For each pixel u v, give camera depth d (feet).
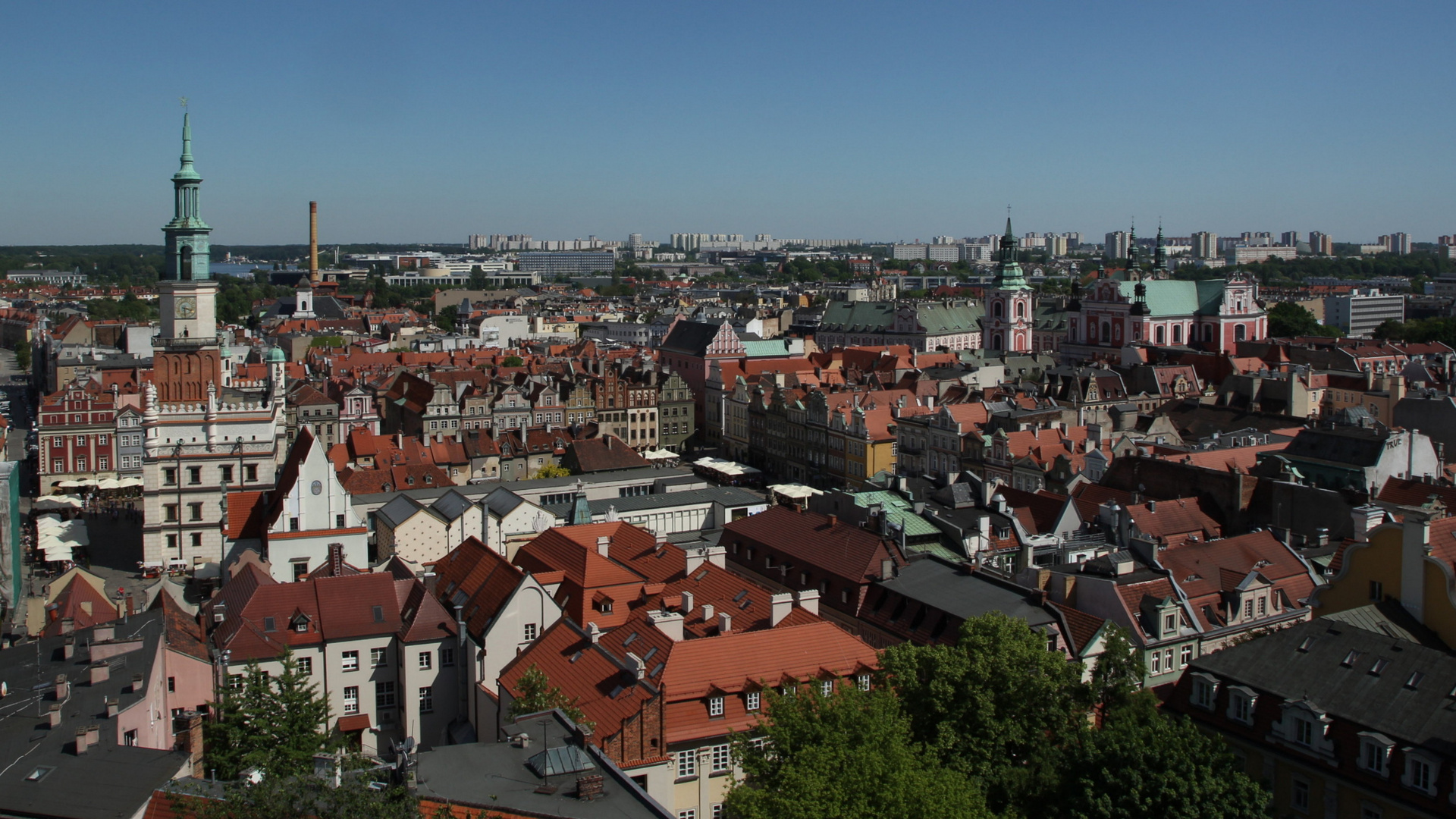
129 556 572.51
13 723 234.17
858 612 353.51
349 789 183.93
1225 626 334.85
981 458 599.57
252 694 272.51
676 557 377.91
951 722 238.89
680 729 260.42
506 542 472.85
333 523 450.30
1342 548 336.29
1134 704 249.34
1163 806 205.57
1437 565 263.08
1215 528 420.36
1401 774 222.28
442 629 324.60
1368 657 243.81
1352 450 466.70
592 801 202.08
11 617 435.94
